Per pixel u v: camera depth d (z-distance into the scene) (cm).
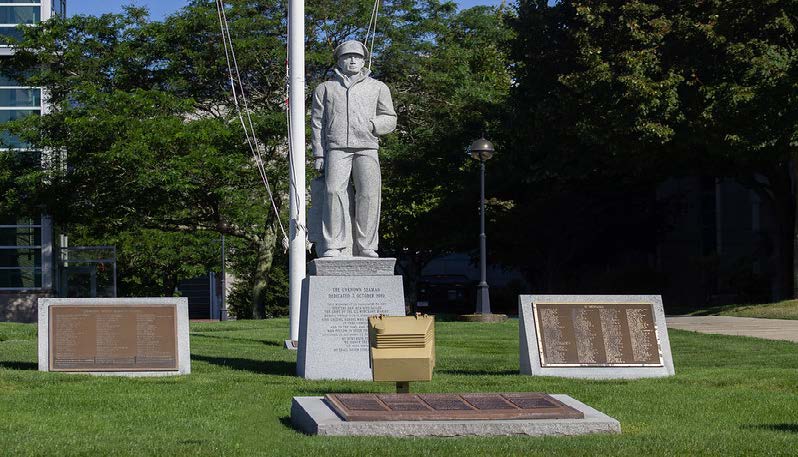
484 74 4181
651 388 1258
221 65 3588
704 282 4319
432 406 942
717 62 2862
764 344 1928
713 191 4525
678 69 2884
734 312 2931
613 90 2919
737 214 4444
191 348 1852
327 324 1373
